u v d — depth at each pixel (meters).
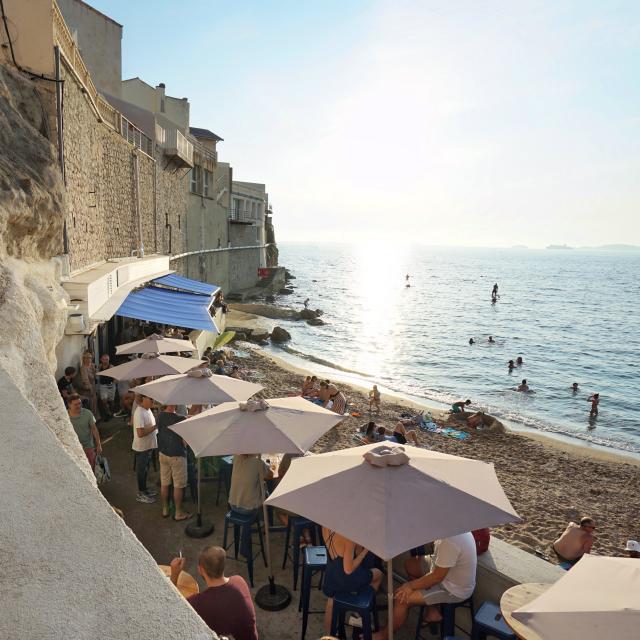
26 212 8.13
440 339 48.22
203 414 7.02
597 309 76.38
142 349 12.14
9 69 10.41
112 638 2.05
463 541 5.00
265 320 49.72
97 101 15.98
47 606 2.15
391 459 4.55
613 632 2.93
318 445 17.69
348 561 4.99
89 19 23.56
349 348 42.12
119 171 18.78
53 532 2.49
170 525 7.88
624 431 24.81
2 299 5.91
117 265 15.79
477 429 21.94
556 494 15.97
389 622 4.71
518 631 3.85
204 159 43.62
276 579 6.61
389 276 146.38
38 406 5.16
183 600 2.25
